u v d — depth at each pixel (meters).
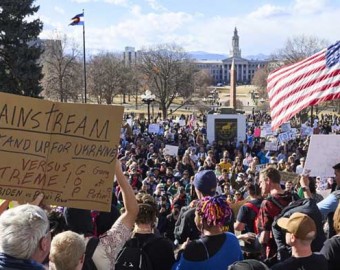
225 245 4.54
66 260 3.37
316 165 7.37
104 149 4.16
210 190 5.60
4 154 4.08
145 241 4.78
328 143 7.30
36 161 4.12
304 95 8.12
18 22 42.78
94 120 4.13
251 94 141.25
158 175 18.48
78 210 4.49
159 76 75.06
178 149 27.75
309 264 4.25
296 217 4.36
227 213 4.57
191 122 51.31
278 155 24.98
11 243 3.03
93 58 100.19
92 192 4.18
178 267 4.57
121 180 4.33
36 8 43.53
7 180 4.10
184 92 77.94
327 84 7.98
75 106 4.12
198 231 5.73
